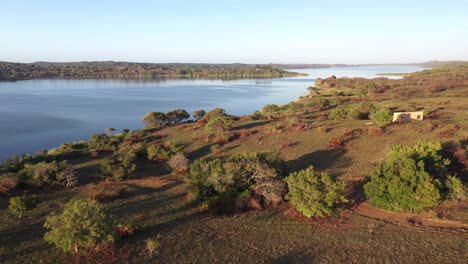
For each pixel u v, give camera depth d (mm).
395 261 21484
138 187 37406
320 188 28234
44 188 37688
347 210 29297
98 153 55250
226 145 54969
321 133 54312
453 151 35656
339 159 43250
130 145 58469
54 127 90688
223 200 30703
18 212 29141
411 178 28125
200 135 61312
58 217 22859
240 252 22953
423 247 22938
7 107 122250
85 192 36281
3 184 36625
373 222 26922
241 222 27781
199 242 24422
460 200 28969
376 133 49812
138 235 25531
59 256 22375
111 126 94062
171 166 43938
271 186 31156
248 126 66625
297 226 26781
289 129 59031
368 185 29953
